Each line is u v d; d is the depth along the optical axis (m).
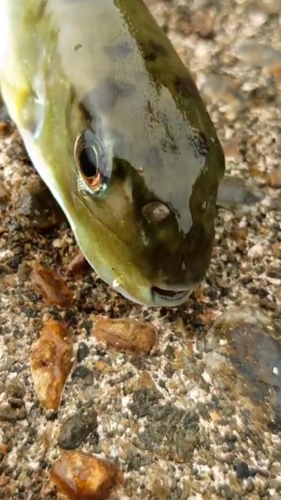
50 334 0.12
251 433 0.11
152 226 0.10
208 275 0.13
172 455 0.11
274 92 0.16
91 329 0.12
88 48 0.11
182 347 0.12
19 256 0.12
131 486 0.10
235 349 0.12
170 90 0.10
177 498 0.10
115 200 0.10
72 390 0.11
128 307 0.12
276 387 0.11
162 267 0.10
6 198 0.13
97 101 0.10
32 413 0.11
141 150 0.10
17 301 0.12
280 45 0.16
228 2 0.17
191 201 0.10
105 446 0.11
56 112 0.11
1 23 0.12
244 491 0.11
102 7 0.11
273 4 0.17
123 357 0.12
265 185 0.14
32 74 0.12
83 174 0.10
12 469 0.11
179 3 0.17
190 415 0.11
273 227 0.13
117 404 0.11
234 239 0.13
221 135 0.15
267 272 0.13
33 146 0.12
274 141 0.15
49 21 0.11
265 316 0.12
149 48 0.10
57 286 0.12
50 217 0.13
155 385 0.11
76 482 0.10
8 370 0.11
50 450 0.11
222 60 0.16
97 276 0.12
